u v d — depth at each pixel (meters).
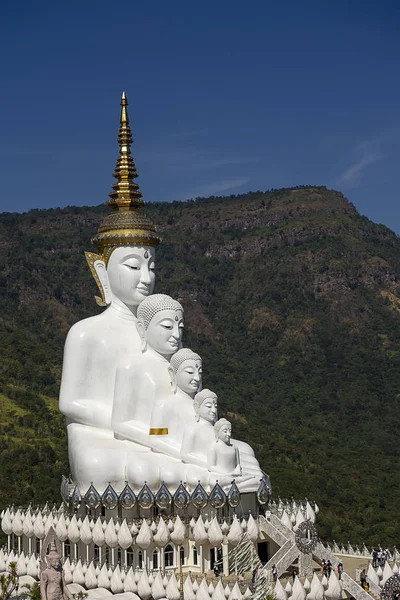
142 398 39.69
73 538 37.41
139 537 36.00
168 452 38.38
